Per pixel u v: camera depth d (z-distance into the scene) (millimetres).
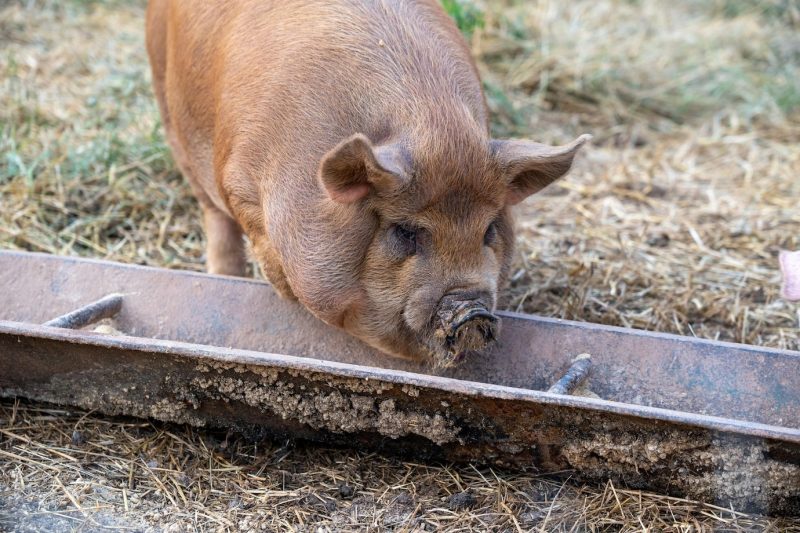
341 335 5453
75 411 5133
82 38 10781
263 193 5078
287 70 5047
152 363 4734
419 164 4617
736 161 9219
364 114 4836
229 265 6539
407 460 4891
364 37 5004
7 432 4973
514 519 4531
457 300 4645
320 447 4969
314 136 4891
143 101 9219
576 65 10586
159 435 5020
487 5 11312
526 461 4695
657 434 4391
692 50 11391
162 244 7270
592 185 8625
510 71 10477
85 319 5219
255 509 4582
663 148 9484
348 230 4781
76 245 7207
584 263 7070
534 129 9719
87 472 4766
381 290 4832
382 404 4602
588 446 4527
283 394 4676
